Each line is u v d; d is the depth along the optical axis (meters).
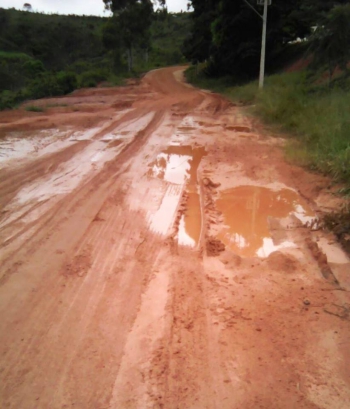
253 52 28.77
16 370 3.23
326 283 4.50
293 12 28.23
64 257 4.96
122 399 2.97
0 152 9.90
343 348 3.50
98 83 37.56
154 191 7.40
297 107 13.65
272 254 5.17
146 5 47.03
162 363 3.31
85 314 3.93
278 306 4.07
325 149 9.02
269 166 8.88
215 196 7.24
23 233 5.57
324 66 18.83
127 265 4.83
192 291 4.31
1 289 4.30
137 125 14.02
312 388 3.08
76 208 6.47
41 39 67.19
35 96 28.23
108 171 8.49
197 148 10.64
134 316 3.91
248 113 16.12
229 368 3.27
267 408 2.90
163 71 50.81
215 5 36.62
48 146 10.65
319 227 5.93
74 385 3.09
